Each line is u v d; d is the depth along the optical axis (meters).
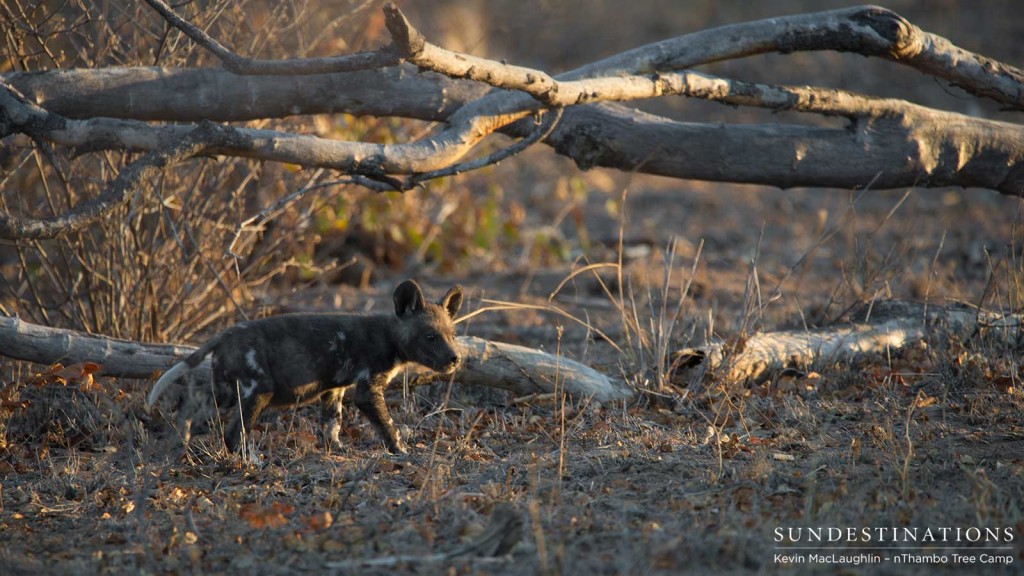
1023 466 8.48
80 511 8.30
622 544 6.89
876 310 13.40
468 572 6.58
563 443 9.48
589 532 7.26
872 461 8.80
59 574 6.82
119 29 12.05
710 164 12.38
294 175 14.00
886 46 11.77
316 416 11.12
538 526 6.91
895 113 12.45
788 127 12.52
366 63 9.20
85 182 12.42
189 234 12.44
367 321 10.26
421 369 11.33
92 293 12.16
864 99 12.31
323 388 10.05
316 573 6.70
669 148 12.26
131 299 12.27
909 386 11.34
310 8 13.67
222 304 13.31
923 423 9.95
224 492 8.63
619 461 9.04
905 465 8.09
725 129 12.32
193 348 10.96
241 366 9.59
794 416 10.26
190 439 9.83
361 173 10.67
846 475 8.42
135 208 11.60
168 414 10.44
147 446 9.32
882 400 10.89
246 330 9.68
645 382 11.41
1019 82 12.34
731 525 7.29
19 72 10.89
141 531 7.50
